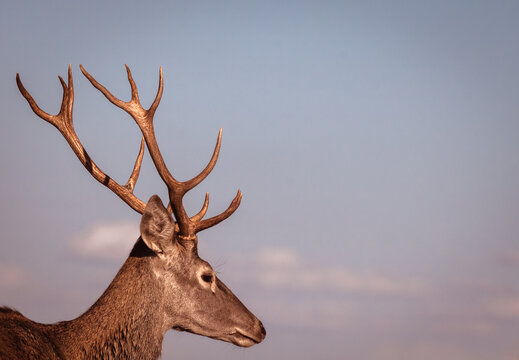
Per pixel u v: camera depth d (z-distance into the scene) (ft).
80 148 49.24
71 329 43.47
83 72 50.57
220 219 49.90
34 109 49.49
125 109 50.49
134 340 45.03
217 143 50.85
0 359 37.42
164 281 47.21
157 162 49.24
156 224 45.65
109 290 45.34
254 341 50.06
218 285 49.57
